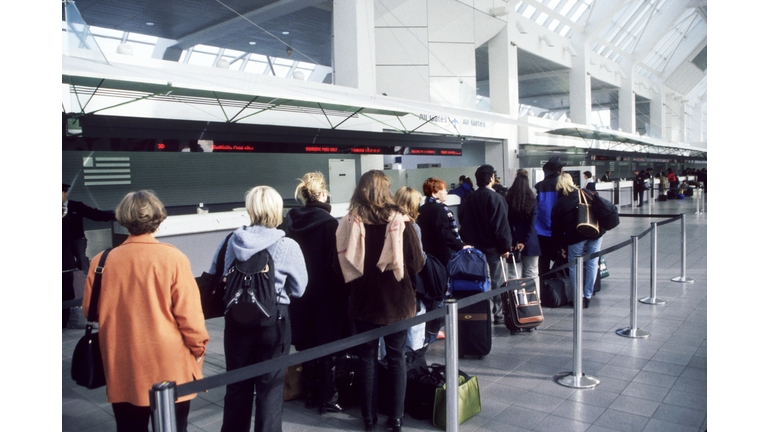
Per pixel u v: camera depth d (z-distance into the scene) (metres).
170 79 7.41
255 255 2.91
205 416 3.69
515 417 3.58
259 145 9.60
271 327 2.93
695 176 32.25
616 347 4.98
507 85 22.77
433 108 12.86
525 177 5.82
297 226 3.74
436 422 3.43
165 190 13.12
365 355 3.41
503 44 22.73
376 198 3.29
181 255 2.60
